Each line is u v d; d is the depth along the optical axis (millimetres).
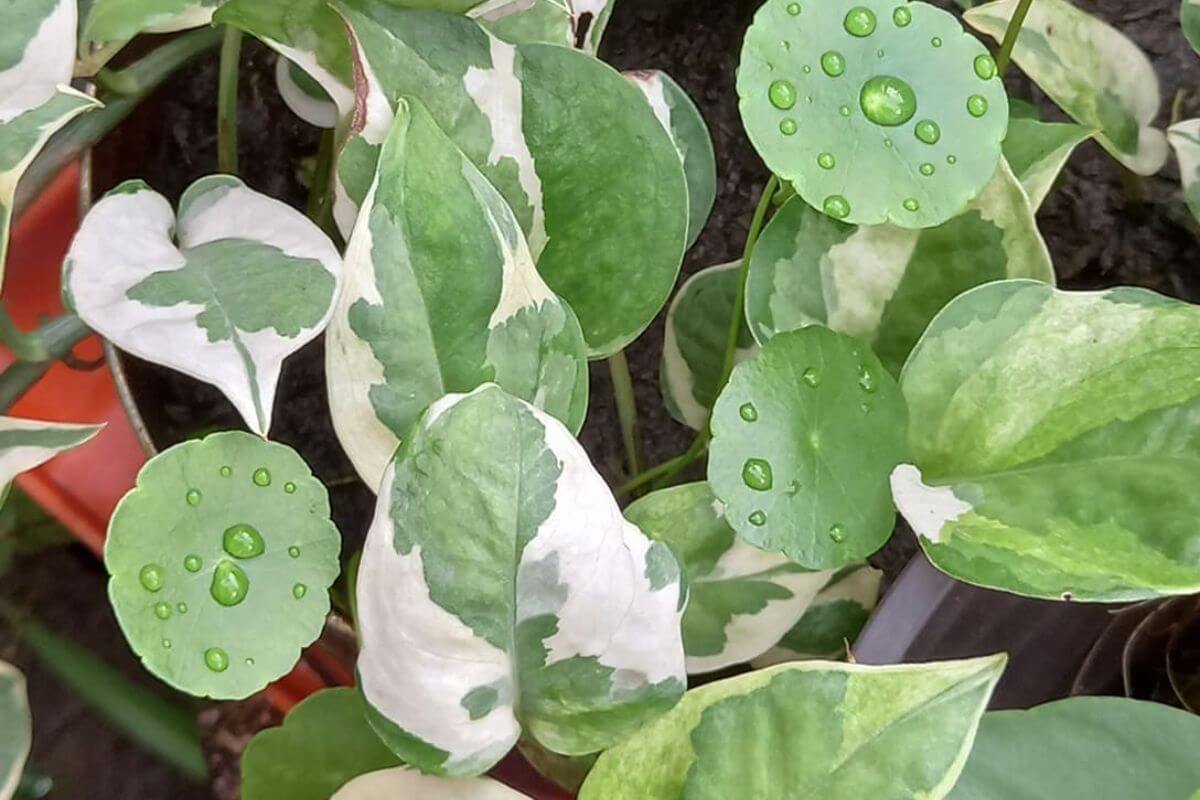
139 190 380
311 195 465
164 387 458
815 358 375
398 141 351
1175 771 351
